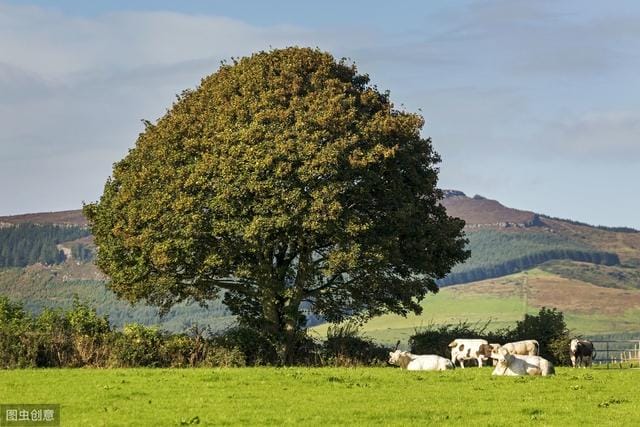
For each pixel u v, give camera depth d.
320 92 54.97
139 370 42.19
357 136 53.09
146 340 48.44
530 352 52.25
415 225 55.34
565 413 29.20
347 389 34.09
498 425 26.66
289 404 29.97
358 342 53.88
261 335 52.69
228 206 50.41
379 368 45.22
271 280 54.22
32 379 37.22
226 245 51.72
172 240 50.97
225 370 42.03
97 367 46.66
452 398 32.09
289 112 52.91
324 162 50.66
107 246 54.94
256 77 55.34
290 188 50.94
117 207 54.47
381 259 51.62
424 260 55.75
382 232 54.03
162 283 53.19
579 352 55.12
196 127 54.19
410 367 44.31
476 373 41.41
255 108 53.47
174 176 52.50
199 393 32.56
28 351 46.22
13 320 50.78
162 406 29.38
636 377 40.50
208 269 52.84
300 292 54.81
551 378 39.12
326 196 50.72
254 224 49.84
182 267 53.59
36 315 53.41
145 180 53.69
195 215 50.50
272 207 50.47
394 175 55.00
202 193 51.25
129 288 54.75
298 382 36.12
